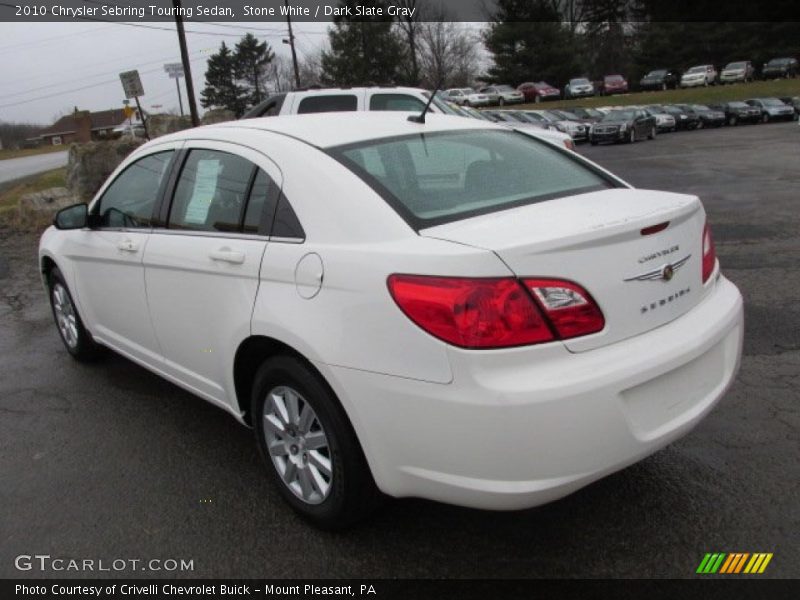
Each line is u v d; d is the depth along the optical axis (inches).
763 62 2375.7
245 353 123.0
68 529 120.3
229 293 121.1
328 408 105.4
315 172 113.3
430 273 92.7
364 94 368.5
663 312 102.8
